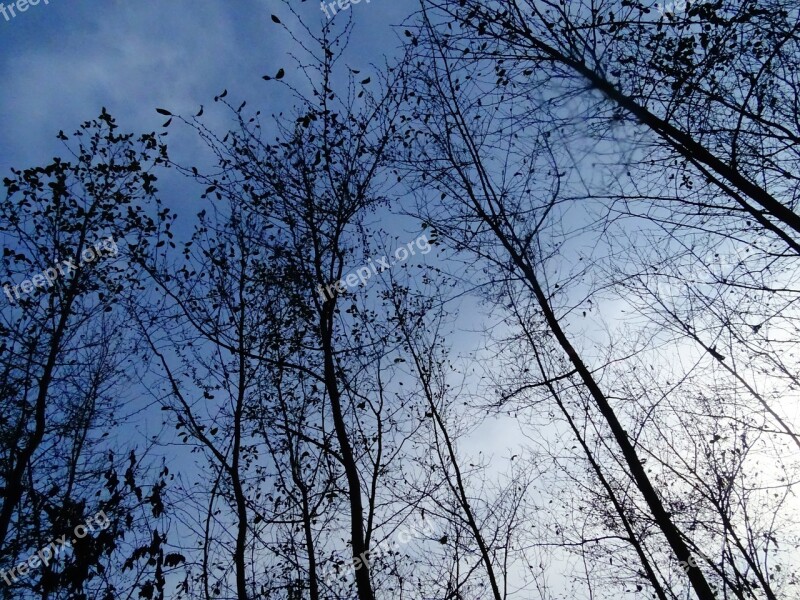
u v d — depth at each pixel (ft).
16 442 33.78
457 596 34.86
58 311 37.14
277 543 31.99
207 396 33.68
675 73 22.24
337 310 34.24
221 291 34.50
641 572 38.40
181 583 28.14
